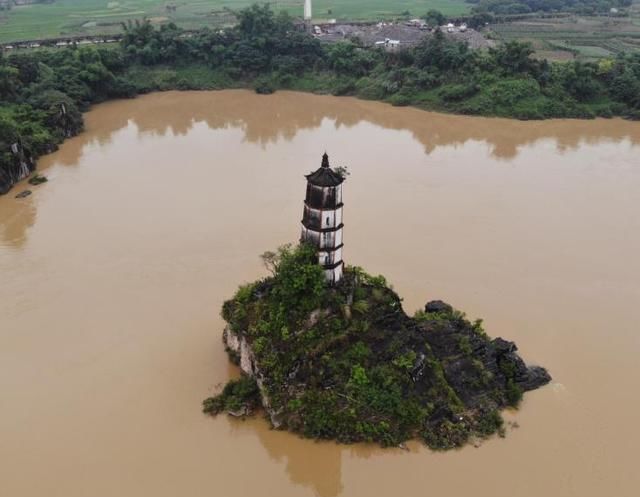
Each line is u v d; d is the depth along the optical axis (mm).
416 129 115562
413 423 42281
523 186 87188
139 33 149375
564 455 41500
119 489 38406
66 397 45750
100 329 53688
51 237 70250
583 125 120000
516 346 51562
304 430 42188
